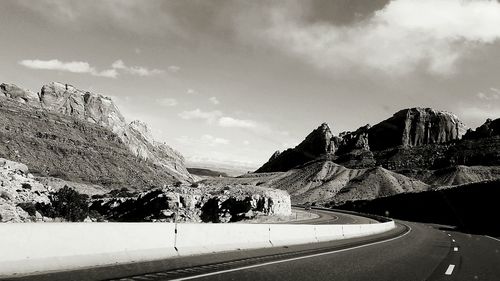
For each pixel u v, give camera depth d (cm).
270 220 6781
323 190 17988
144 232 1212
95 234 1057
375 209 11069
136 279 874
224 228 1581
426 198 9462
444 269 1283
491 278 1129
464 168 17425
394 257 1586
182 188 9462
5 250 854
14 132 17138
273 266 1200
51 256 941
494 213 6769
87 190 14775
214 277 952
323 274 1086
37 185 6212
